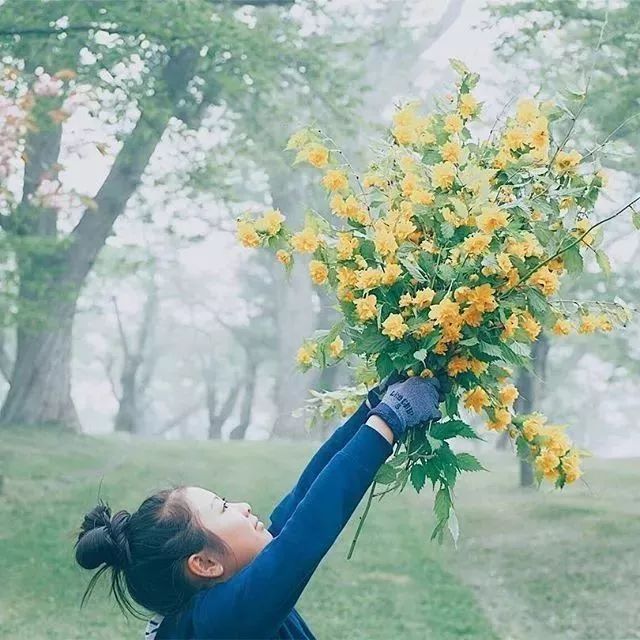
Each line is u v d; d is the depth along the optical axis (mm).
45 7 13141
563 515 13453
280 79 16781
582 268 2549
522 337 2449
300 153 2660
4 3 13055
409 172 2596
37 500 13617
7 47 13305
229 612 2164
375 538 12852
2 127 10898
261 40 14977
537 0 12273
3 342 26359
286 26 16266
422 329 2363
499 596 10594
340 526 2168
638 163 10938
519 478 16391
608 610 10031
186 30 13547
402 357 2393
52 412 19156
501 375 2479
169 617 2342
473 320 2387
